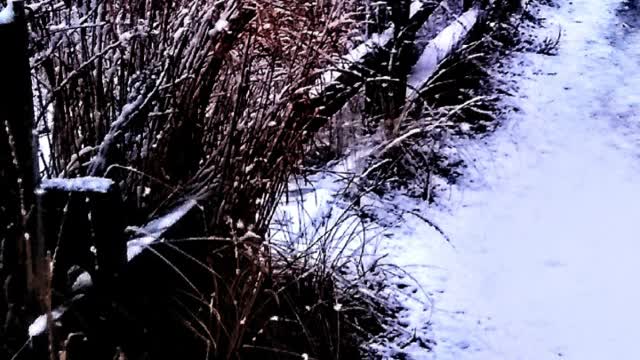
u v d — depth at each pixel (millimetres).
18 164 2080
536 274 4402
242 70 3016
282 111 3305
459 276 4301
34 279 2088
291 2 3486
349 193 4574
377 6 4922
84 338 2312
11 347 2234
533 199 5250
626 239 4836
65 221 2266
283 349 3234
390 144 4367
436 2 5535
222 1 2889
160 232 2680
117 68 2926
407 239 4551
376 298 3729
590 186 5508
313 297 3486
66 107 2738
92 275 2344
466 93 6305
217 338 2842
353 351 3494
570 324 3988
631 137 6352
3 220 2189
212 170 3010
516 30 8258
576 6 10352
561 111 6730
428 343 3729
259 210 3322
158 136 2910
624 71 7883
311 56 3498
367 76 4707
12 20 1964
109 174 2609
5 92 2006
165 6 3025
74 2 2941
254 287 3105
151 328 2650
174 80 2854
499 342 3811
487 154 5793
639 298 4238
